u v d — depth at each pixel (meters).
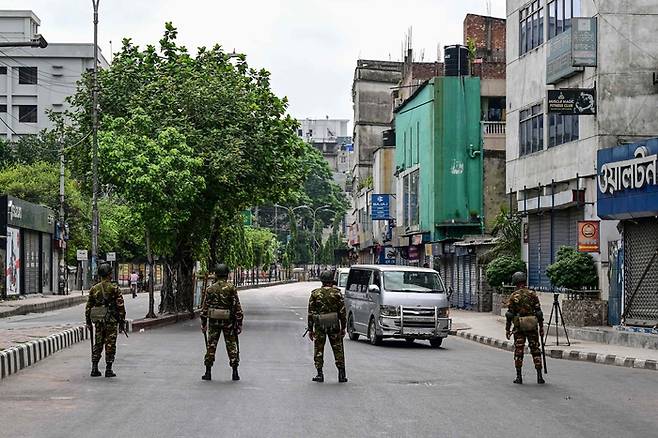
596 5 29.27
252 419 11.77
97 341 16.44
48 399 13.52
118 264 80.56
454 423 11.73
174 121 34.50
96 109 37.22
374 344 26.06
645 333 24.14
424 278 26.36
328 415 12.21
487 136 50.34
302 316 42.50
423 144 53.75
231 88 36.31
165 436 10.52
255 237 101.00
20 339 20.89
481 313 43.91
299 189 39.78
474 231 50.34
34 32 99.19
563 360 22.56
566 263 29.17
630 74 29.16
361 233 83.00
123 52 38.06
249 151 35.69
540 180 34.00
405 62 74.75
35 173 67.81
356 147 89.12
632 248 26.19
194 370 17.64
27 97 97.44
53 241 63.38
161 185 32.84
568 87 31.59
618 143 29.09
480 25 58.75
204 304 16.11
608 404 13.83
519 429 11.36
